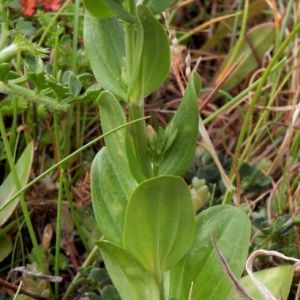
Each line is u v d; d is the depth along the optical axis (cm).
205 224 16
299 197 20
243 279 16
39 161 20
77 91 14
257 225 19
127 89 14
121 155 15
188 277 16
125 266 15
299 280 18
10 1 18
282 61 21
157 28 13
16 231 20
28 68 13
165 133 14
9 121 21
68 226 20
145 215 14
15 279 19
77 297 18
